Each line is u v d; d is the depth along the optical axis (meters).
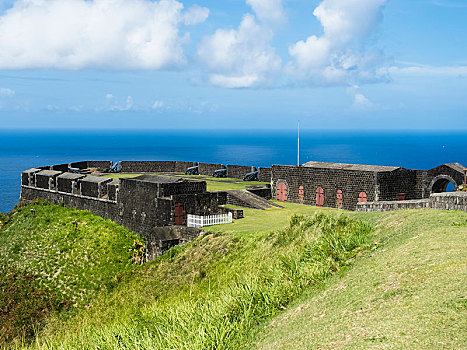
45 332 23.58
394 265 12.77
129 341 14.17
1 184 133.75
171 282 27.44
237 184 52.22
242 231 29.81
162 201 36.31
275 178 46.66
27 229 44.00
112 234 40.28
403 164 191.88
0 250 41.03
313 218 23.92
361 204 25.05
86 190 47.44
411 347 8.01
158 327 14.37
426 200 21.20
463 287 9.60
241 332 12.95
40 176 55.34
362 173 38.56
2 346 21.59
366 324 9.69
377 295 11.15
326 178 41.66
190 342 12.34
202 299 18.11
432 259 12.07
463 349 7.41
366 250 16.27
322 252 17.11
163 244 33.28
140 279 30.12
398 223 18.02
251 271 21.06
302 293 14.51
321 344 9.60
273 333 12.12
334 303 12.10
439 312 8.91
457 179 38.06
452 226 15.36
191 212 36.62
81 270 35.84
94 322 21.88
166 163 69.69
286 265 17.45
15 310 30.75
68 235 41.00
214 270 25.70
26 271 36.53
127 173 67.31
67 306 31.80
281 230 26.17
